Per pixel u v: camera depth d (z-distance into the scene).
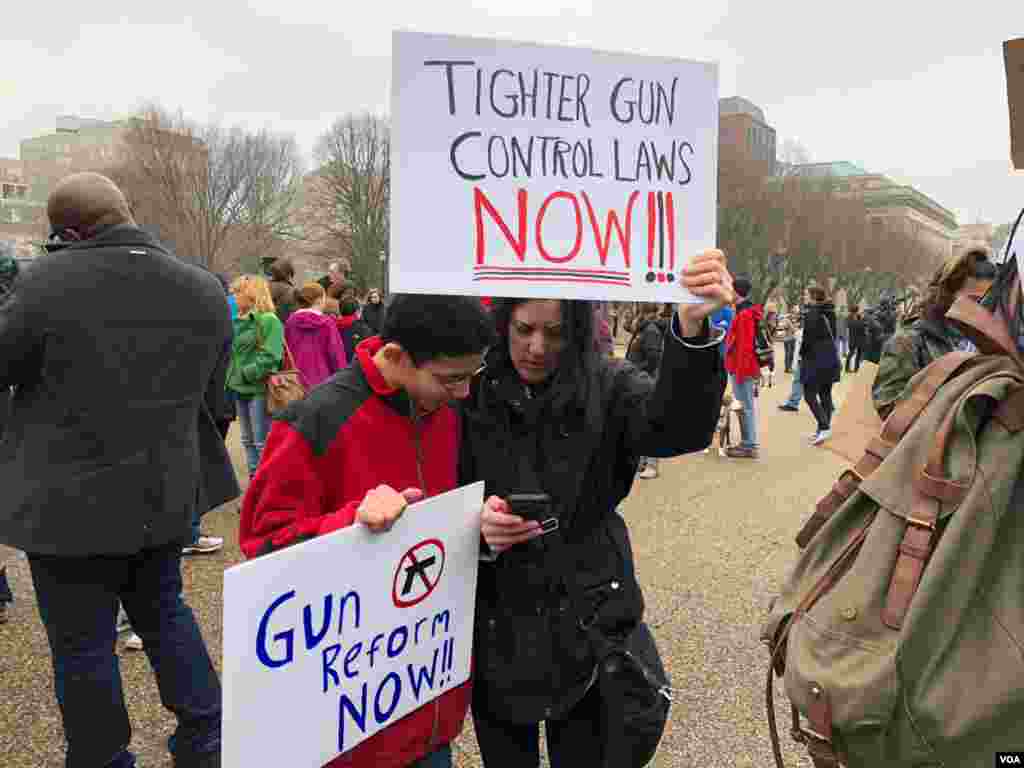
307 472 1.44
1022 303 1.12
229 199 48.00
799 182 50.09
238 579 1.15
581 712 1.62
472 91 1.36
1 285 3.37
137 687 2.90
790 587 1.26
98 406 2.05
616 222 1.42
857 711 1.05
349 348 7.77
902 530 1.11
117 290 2.08
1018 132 1.11
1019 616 1.01
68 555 2.03
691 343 1.42
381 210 44.50
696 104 1.44
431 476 1.52
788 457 7.36
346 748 1.37
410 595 1.42
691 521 5.11
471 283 1.38
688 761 2.53
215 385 2.61
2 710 2.74
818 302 7.98
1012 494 1.05
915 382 1.28
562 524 1.52
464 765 2.51
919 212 74.25
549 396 1.49
